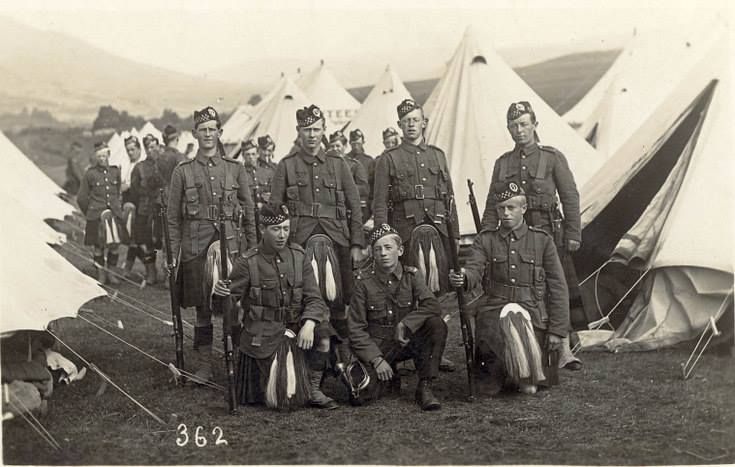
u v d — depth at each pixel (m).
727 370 4.50
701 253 4.74
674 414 3.96
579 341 4.89
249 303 4.07
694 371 4.48
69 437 3.81
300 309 4.07
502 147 5.67
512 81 5.62
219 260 4.34
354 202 4.58
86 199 6.72
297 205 4.51
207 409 4.07
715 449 3.65
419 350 4.07
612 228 5.15
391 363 4.17
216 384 4.41
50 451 3.69
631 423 3.87
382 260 4.07
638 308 5.00
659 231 4.97
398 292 4.09
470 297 5.57
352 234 4.56
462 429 3.82
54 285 4.15
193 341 4.80
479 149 5.68
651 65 5.52
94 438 3.81
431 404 4.02
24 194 6.47
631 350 4.81
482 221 4.78
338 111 5.62
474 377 4.26
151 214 6.60
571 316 4.69
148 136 6.31
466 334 4.14
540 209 4.63
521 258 4.21
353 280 4.55
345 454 3.59
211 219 4.43
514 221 4.21
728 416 3.94
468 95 5.65
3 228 4.27
